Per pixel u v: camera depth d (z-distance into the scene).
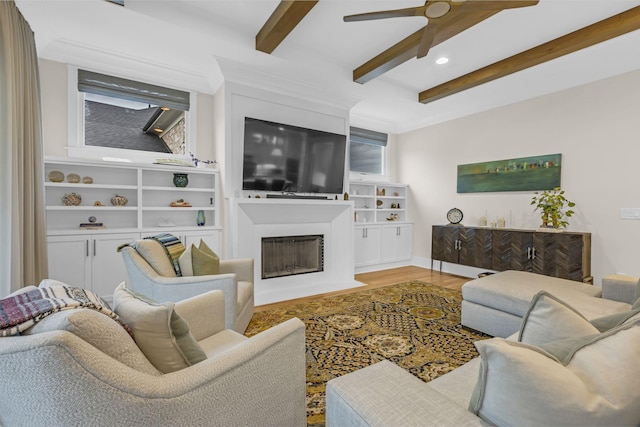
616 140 3.41
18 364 0.66
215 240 3.69
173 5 2.69
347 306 3.25
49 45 3.00
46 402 0.68
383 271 5.16
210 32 2.88
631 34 2.81
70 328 0.70
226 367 0.93
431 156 5.43
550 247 3.60
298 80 3.82
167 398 0.79
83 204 3.25
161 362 0.94
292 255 4.04
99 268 3.06
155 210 3.62
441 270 5.03
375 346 2.29
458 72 3.86
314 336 2.48
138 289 2.12
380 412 0.75
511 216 4.34
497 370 0.68
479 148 4.73
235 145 3.62
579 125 3.69
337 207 4.29
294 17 2.59
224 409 0.92
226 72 3.46
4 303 0.83
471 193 4.81
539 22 2.79
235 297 2.10
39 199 2.35
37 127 2.34
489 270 4.55
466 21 2.57
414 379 0.89
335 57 3.53
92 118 3.39
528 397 0.63
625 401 0.64
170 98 3.74
